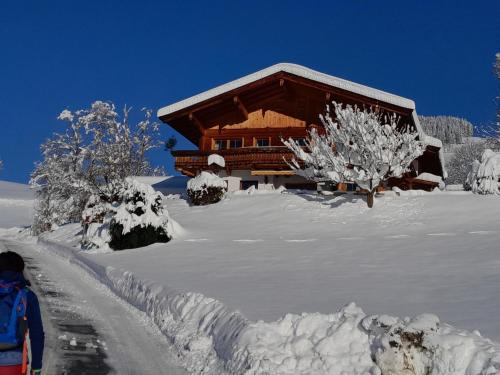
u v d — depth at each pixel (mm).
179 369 7562
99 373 7223
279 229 24500
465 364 5289
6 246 33406
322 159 28312
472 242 17156
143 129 44281
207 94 37594
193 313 9859
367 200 26812
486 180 27188
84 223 31938
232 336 7531
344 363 6008
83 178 41750
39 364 3961
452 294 9672
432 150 37844
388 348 5762
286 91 37719
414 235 20328
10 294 3951
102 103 44531
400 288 10664
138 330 10125
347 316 6781
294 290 10961
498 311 7957
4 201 94562
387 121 35812
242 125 39938
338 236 21766
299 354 6414
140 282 13664
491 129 42750
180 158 38500
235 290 11164
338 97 36688
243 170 38719
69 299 13406
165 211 24562
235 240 22125
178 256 19234
